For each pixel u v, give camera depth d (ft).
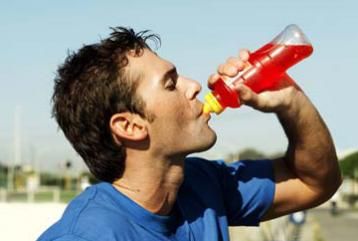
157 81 10.88
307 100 12.07
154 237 10.71
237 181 12.78
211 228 11.64
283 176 12.95
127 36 11.08
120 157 10.98
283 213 13.10
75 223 10.27
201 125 11.14
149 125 10.86
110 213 10.47
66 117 11.11
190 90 11.15
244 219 12.87
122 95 10.80
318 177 12.78
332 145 12.60
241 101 11.53
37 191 160.45
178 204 11.52
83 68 11.02
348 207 225.97
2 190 184.14
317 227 116.98
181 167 11.18
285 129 12.39
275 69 11.62
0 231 41.11
